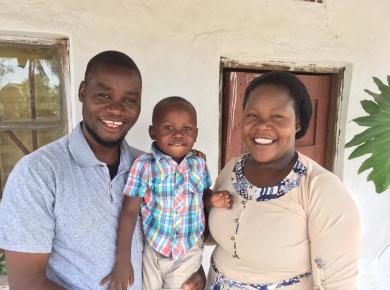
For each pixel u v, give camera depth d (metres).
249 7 2.33
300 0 2.49
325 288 1.22
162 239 1.48
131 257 1.38
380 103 1.85
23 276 1.13
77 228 1.19
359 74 2.80
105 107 1.25
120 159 1.38
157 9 2.07
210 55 2.27
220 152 2.54
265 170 1.39
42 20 1.82
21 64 1.93
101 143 1.30
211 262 1.56
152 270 1.50
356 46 2.74
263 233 1.32
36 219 1.12
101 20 1.95
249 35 2.36
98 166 1.26
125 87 1.26
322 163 2.99
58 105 2.02
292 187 1.31
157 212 1.47
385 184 1.79
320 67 2.76
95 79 1.25
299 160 1.37
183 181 1.50
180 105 1.48
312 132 2.90
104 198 1.26
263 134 1.33
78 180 1.21
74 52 1.91
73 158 1.22
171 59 2.15
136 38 2.04
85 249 1.22
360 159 2.95
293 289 1.32
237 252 1.38
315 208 1.24
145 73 2.10
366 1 2.71
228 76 2.46
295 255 1.29
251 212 1.37
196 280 1.55
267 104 1.32
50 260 1.22
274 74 1.37
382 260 3.22
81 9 1.89
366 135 1.82
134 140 2.13
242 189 1.43
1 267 1.99
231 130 2.52
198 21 2.20
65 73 1.96
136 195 1.37
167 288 1.49
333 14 2.61
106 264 1.26
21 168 1.14
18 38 1.88
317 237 1.24
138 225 1.45
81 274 1.22
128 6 2.00
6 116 1.96
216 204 1.44
